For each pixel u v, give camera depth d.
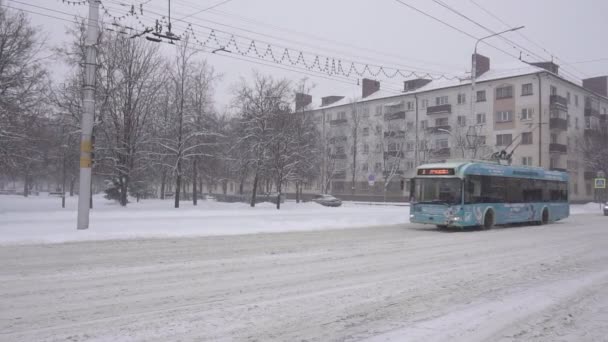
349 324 6.14
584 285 8.90
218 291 7.92
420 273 9.90
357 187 68.56
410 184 21.16
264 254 12.49
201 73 36.38
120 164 31.73
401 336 5.66
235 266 10.48
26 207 33.16
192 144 34.34
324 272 9.88
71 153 31.45
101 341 5.31
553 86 54.38
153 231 17.06
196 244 14.58
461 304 7.28
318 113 74.81
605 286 8.84
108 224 18.62
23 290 7.79
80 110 29.12
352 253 12.94
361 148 68.44
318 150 51.03
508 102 54.56
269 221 22.28
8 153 26.62
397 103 63.62
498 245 15.27
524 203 23.89
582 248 14.78
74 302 7.03
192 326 5.94
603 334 5.92
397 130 60.53
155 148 34.22
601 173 46.97
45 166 34.50
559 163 54.69
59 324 5.93
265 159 35.28
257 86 35.81
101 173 32.38
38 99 27.06
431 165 20.78
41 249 12.87
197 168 38.28
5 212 25.34
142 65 31.73
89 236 15.37
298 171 37.44
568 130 56.97
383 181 64.75
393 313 6.70
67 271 9.56
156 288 8.09
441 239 17.06
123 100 31.09
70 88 29.08
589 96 61.75
